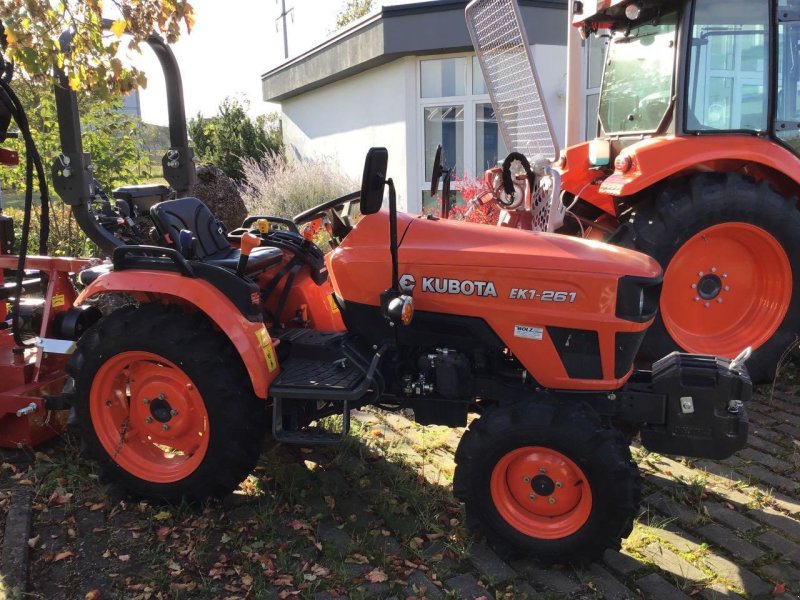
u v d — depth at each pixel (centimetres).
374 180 262
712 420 281
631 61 507
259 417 302
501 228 302
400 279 289
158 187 442
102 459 314
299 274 365
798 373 481
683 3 430
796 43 437
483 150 998
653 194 457
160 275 298
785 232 434
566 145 677
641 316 276
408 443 378
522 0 871
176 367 300
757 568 275
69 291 389
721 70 439
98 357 305
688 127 443
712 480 341
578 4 527
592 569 273
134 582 264
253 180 1045
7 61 358
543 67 906
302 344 318
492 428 269
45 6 343
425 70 1000
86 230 365
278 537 293
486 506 276
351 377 296
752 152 431
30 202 342
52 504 315
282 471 343
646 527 302
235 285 295
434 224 299
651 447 291
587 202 530
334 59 1141
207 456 298
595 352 277
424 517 304
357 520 305
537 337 279
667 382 284
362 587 261
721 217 432
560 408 266
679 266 451
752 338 457
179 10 385
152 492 309
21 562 267
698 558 281
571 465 266
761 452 370
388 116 1072
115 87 382
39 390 355
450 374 285
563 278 272
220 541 290
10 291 377
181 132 397
